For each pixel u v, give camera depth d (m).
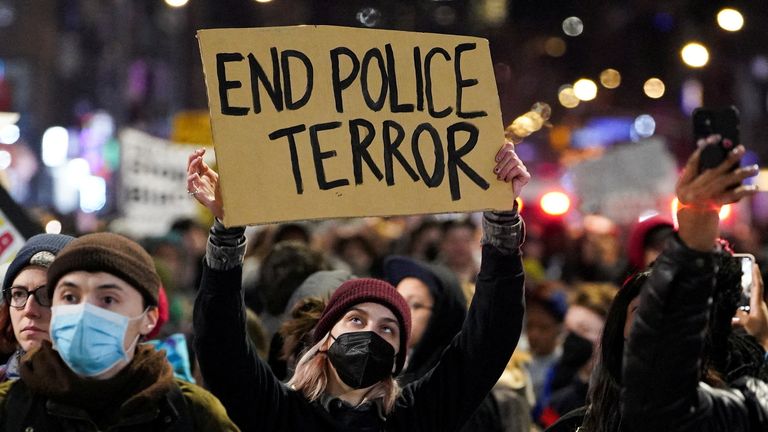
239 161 4.75
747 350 4.55
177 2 15.63
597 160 17.83
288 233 12.21
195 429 4.53
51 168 39.12
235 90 4.81
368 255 15.28
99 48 48.25
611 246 17.55
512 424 6.60
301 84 4.89
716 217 3.88
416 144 4.99
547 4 53.75
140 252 4.51
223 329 4.79
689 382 3.95
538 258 20.83
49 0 48.53
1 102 39.00
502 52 58.66
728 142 3.79
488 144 5.07
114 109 47.50
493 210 5.02
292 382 5.05
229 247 4.77
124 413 4.34
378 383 5.03
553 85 57.69
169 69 49.25
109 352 4.36
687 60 16.89
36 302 5.09
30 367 4.38
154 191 16.12
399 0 52.72
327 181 4.85
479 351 5.11
